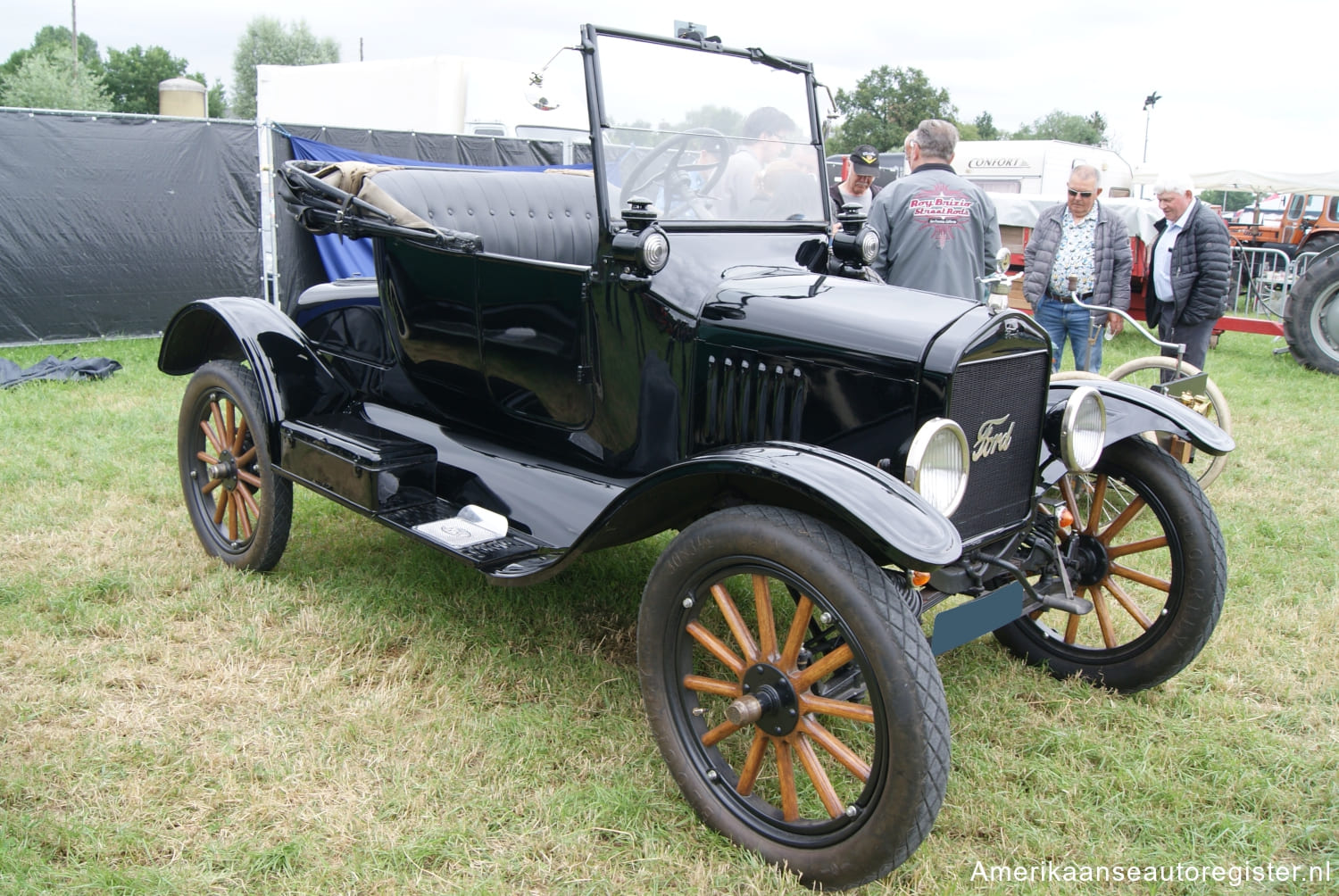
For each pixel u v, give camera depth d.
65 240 7.75
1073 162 15.77
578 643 3.01
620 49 2.65
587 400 2.76
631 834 2.13
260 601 3.21
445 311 3.08
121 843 2.06
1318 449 5.52
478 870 2.03
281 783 2.28
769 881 2.00
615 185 2.61
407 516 2.83
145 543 3.70
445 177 3.50
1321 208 12.46
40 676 2.72
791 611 3.29
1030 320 2.36
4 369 6.35
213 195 8.45
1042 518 2.66
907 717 1.78
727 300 2.48
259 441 3.26
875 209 4.13
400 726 2.51
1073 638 2.93
